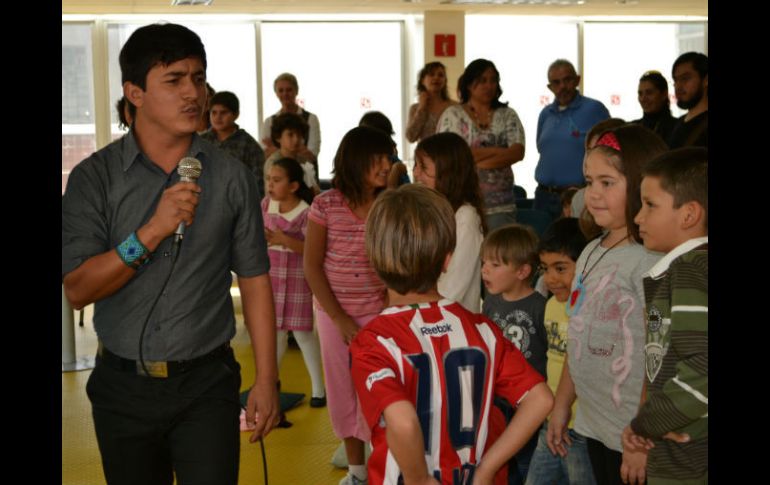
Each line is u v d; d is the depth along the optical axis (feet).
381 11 39.60
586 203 7.73
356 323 11.10
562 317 9.38
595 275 7.65
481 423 6.05
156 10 37.27
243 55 40.73
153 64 6.89
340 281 11.00
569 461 8.46
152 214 7.10
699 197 6.28
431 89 25.88
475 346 6.03
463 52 40.04
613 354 7.38
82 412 16.19
